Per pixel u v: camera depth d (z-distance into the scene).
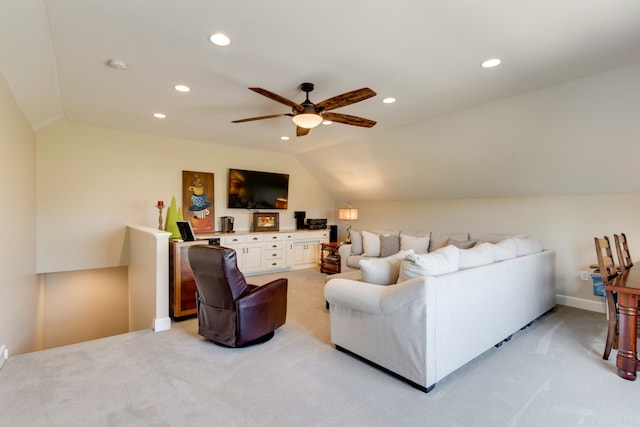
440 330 2.17
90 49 2.38
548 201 4.17
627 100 2.76
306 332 3.16
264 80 2.91
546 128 3.36
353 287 2.55
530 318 3.29
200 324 2.97
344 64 2.59
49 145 4.32
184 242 3.59
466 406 1.96
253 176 6.09
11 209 2.80
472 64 2.57
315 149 6.01
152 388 2.13
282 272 6.05
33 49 2.26
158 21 2.02
